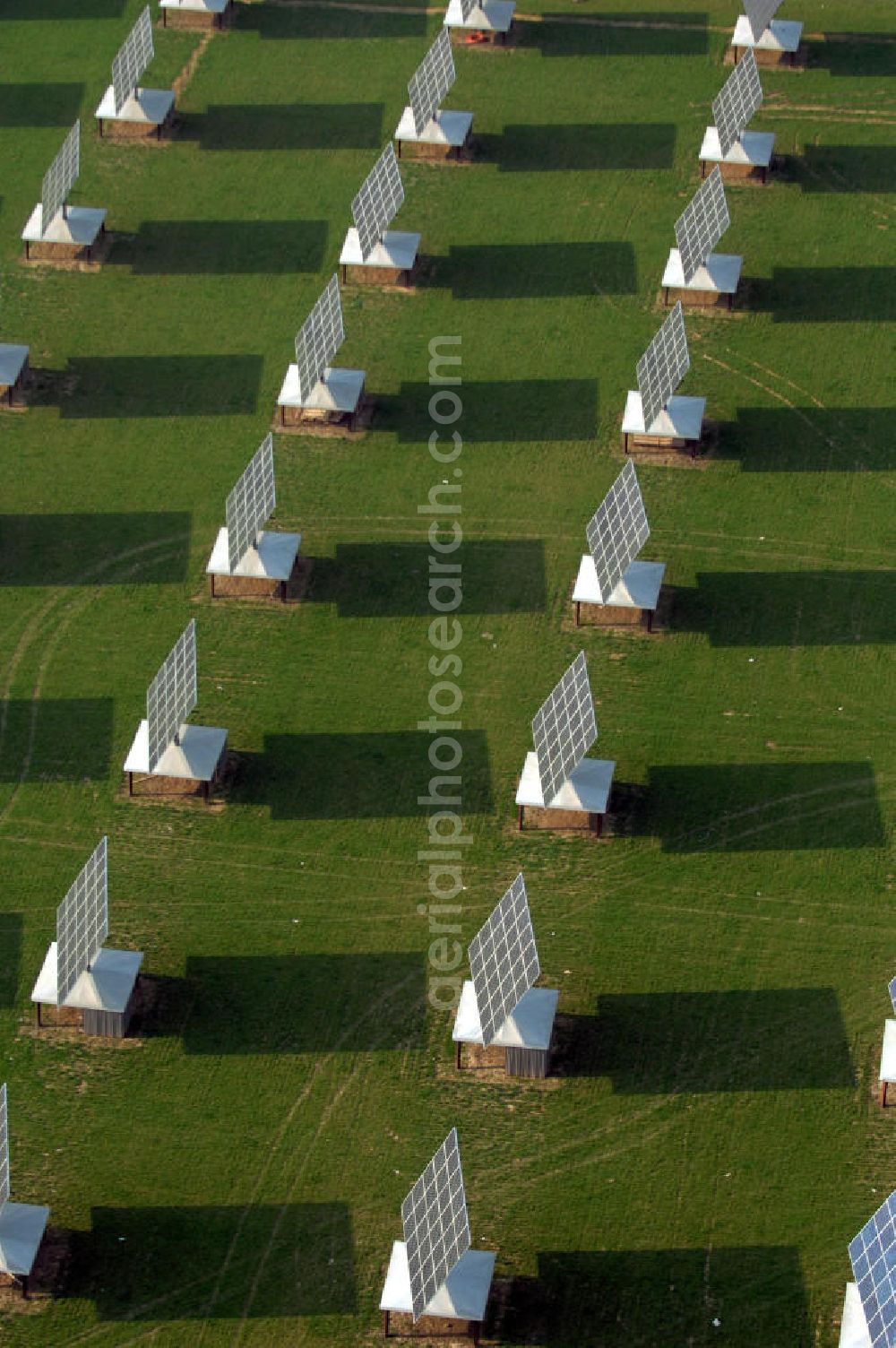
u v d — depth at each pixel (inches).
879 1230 7460.6
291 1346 7672.2
